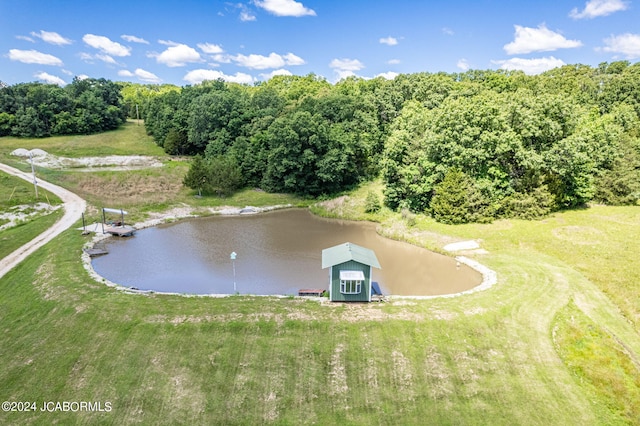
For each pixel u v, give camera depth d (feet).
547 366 74.33
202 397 68.28
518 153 152.56
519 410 65.46
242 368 73.41
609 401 66.69
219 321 83.87
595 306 93.71
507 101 175.52
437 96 255.70
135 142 312.50
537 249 129.29
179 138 282.56
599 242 132.46
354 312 88.63
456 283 112.16
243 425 64.23
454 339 80.38
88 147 284.20
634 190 176.86
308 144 208.03
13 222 156.35
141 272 120.57
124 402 67.72
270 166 214.48
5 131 295.69
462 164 160.76
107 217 168.96
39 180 205.98
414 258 132.67
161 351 76.95
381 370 73.41
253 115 257.75
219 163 211.41
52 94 312.50
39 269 113.91
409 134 179.93
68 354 77.46
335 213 187.42
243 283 113.39
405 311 88.79
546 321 86.94
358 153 223.10
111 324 84.43
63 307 91.76
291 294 106.63
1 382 72.08
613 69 361.51
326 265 92.79
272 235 158.81
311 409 66.69
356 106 239.50
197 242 149.07
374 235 159.43
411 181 170.30
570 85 298.35
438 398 68.08
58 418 65.26
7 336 85.35
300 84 442.09
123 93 517.14
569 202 174.29
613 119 224.94
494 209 156.46
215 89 318.86
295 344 78.59
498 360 75.51
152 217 176.65
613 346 79.00
